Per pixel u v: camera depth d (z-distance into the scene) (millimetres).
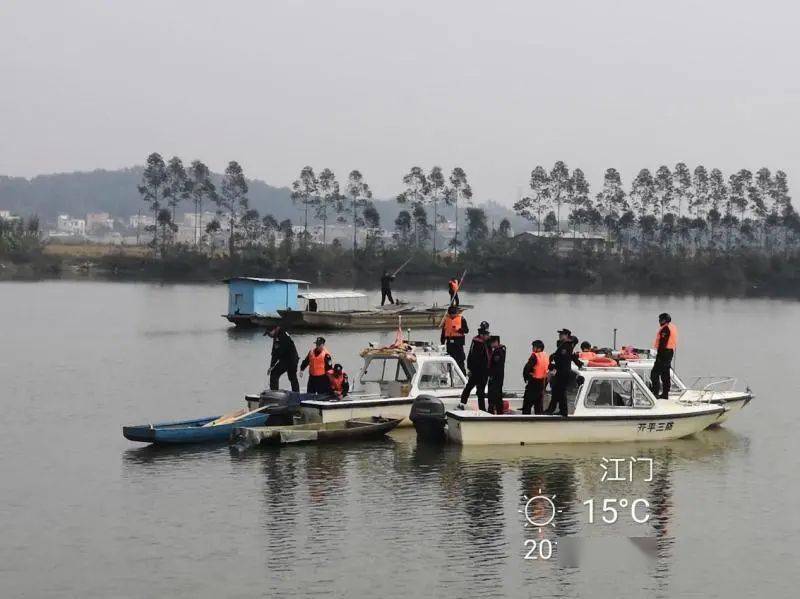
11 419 30078
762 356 51688
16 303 85125
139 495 21547
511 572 17516
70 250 165375
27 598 16188
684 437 27281
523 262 134875
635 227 152000
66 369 41844
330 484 22422
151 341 53906
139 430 25125
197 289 109062
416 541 18875
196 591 16500
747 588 17156
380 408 27141
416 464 24141
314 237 180750
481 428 25203
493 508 20891
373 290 113875
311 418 26609
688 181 153625
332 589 16609
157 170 168250
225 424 26094
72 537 18938
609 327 68312
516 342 56219
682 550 18859
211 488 22062
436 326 67062
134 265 143000
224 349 49969
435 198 158000
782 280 132750
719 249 147875
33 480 22719
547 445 25766
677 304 96875
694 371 45250
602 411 26016
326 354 27859
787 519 20812
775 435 28938
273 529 19406
